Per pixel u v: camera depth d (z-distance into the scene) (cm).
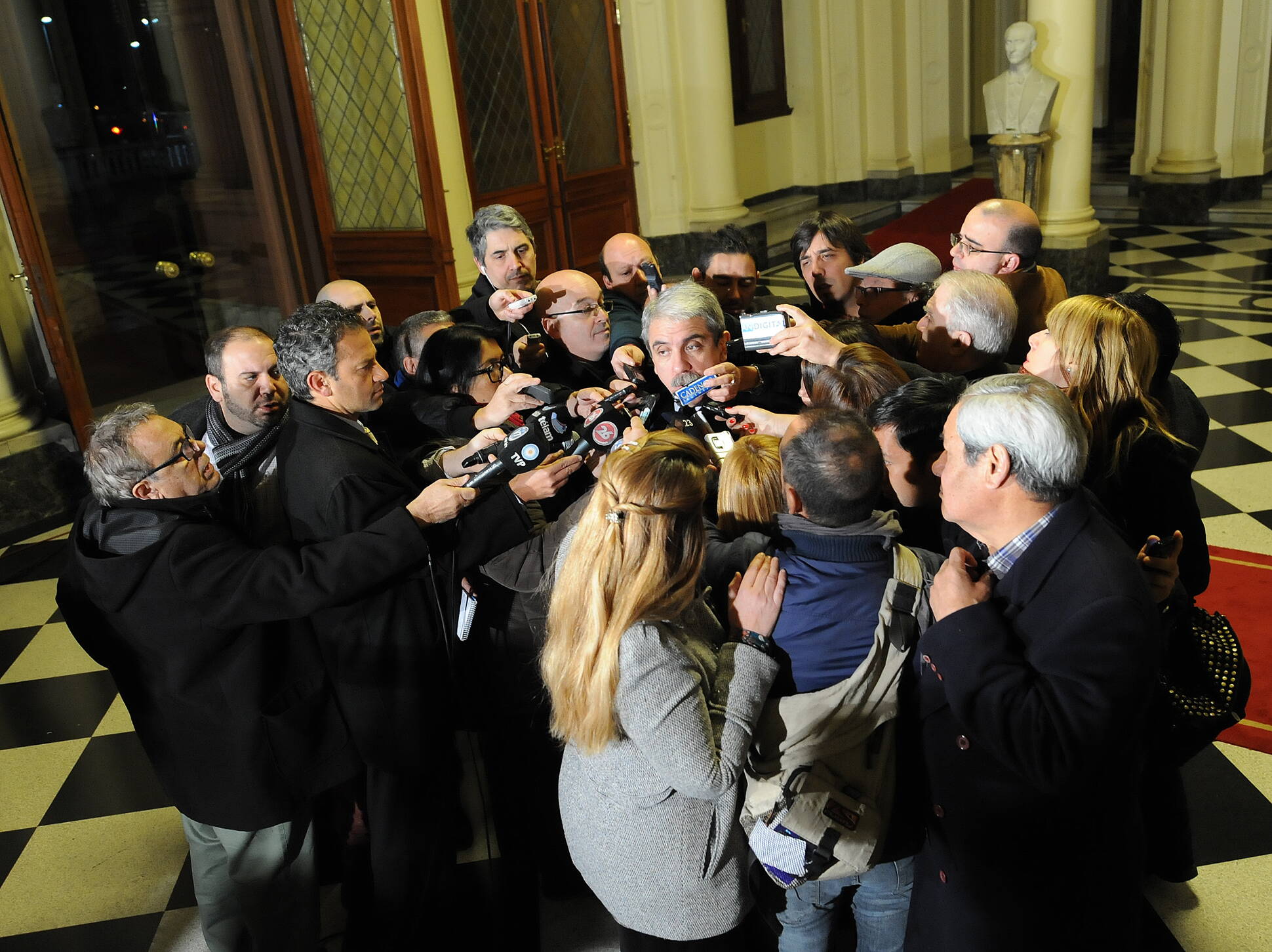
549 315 281
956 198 956
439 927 242
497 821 247
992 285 250
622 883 163
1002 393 150
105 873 280
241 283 681
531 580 202
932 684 161
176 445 193
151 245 677
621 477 150
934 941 169
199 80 634
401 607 209
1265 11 873
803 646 162
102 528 193
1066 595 147
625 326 309
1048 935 158
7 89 607
